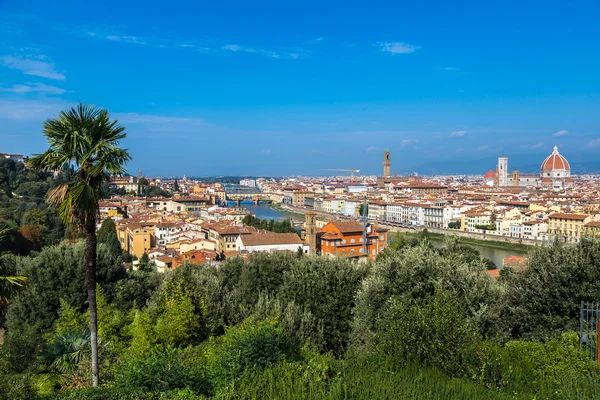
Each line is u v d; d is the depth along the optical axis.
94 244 22.39
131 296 43.88
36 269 39.88
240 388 18.02
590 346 21.59
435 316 21.41
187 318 31.92
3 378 21.89
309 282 38.41
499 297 30.67
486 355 20.59
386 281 31.77
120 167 21.83
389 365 20.53
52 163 21.42
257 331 21.98
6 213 127.25
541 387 18.78
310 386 17.80
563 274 27.70
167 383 19.09
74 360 27.55
